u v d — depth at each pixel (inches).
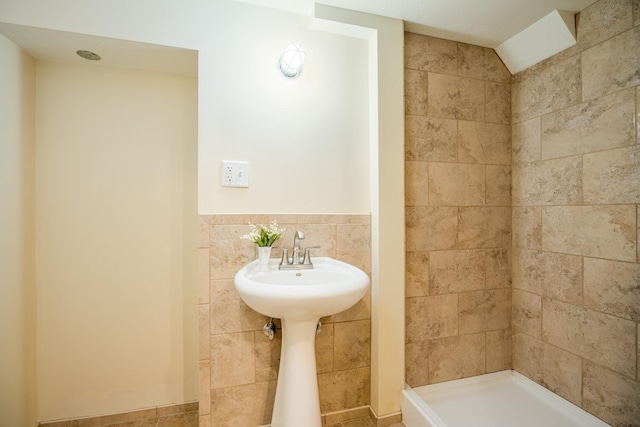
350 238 60.6
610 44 52.9
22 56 52.0
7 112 48.6
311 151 58.8
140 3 49.8
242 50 54.6
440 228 66.7
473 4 55.7
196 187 64.1
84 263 58.4
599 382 54.1
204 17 52.7
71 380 57.8
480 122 69.7
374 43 60.0
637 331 49.1
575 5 55.6
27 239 53.4
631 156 50.1
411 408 56.1
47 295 56.6
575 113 58.3
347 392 60.2
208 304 52.7
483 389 67.0
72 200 57.8
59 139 57.1
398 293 60.0
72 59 56.0
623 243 51.0
